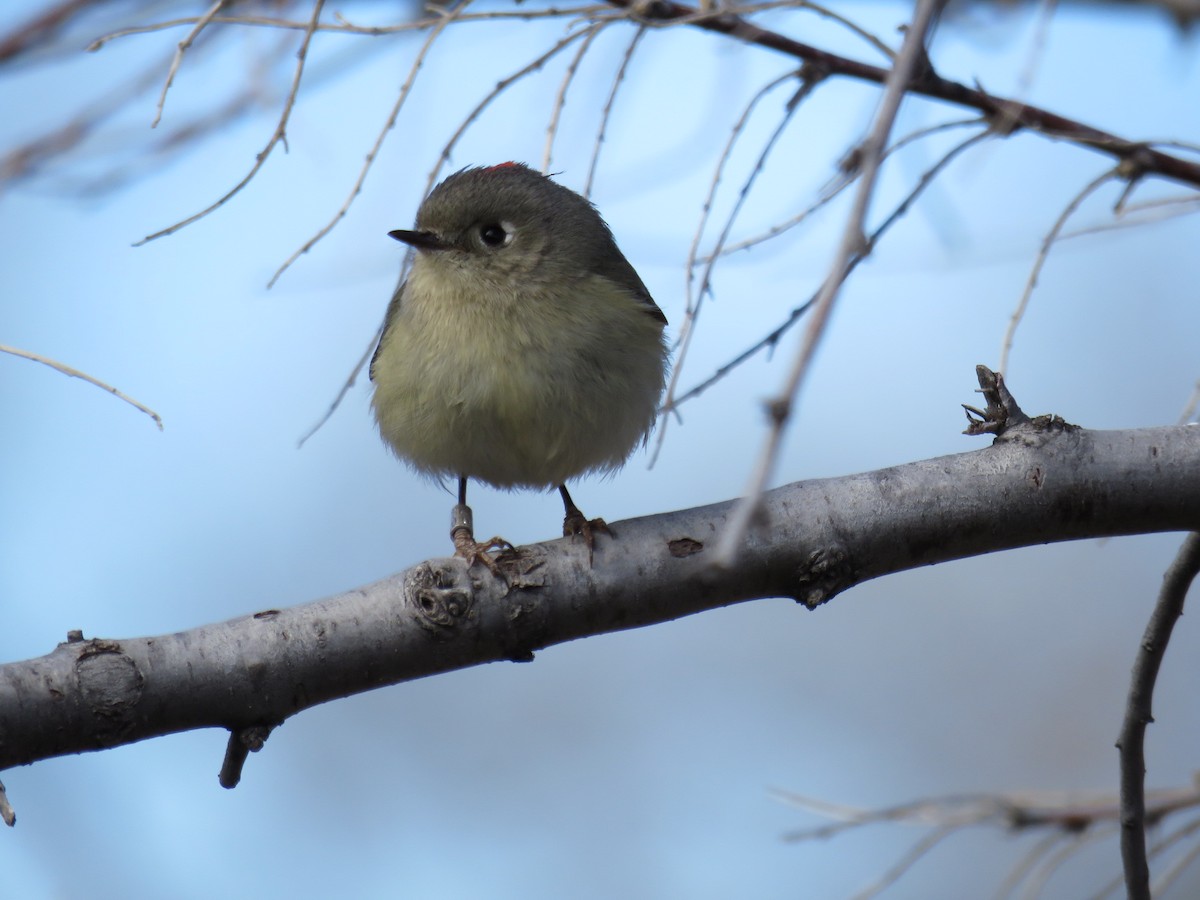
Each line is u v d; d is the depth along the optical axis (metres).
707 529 6.61
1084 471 6.66
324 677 6.08
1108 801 7.66
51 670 5.66
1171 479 6.64
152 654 5.83
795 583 6.60
